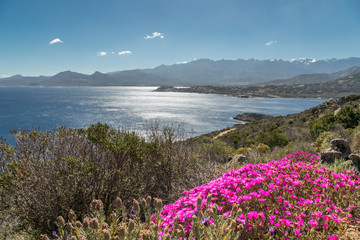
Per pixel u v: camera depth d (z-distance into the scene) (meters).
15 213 3.66
